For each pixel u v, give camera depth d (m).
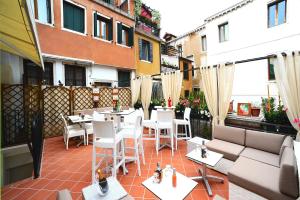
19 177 4.09
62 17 6.42
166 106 5.93
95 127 2.92
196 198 2.61
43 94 5.52
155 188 2.05
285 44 6.83
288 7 6.70
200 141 3.94
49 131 5.98
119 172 3.40
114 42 8.33
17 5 1.83
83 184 3.00
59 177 3.23
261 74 7.46
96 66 7.70
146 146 5.02
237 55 8.30
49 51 6.06
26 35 2.72
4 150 3.90
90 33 7.34
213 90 4.35
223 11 8.65
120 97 8.41
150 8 11.62
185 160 3.99
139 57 9.84
